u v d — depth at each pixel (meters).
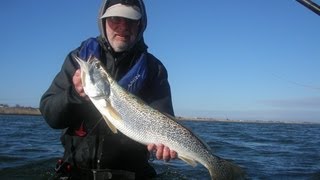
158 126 1.17
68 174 1.29
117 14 1.24
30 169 2.45
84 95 1.13
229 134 8.45
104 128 1.25
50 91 1.23
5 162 2.74
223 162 1.24
